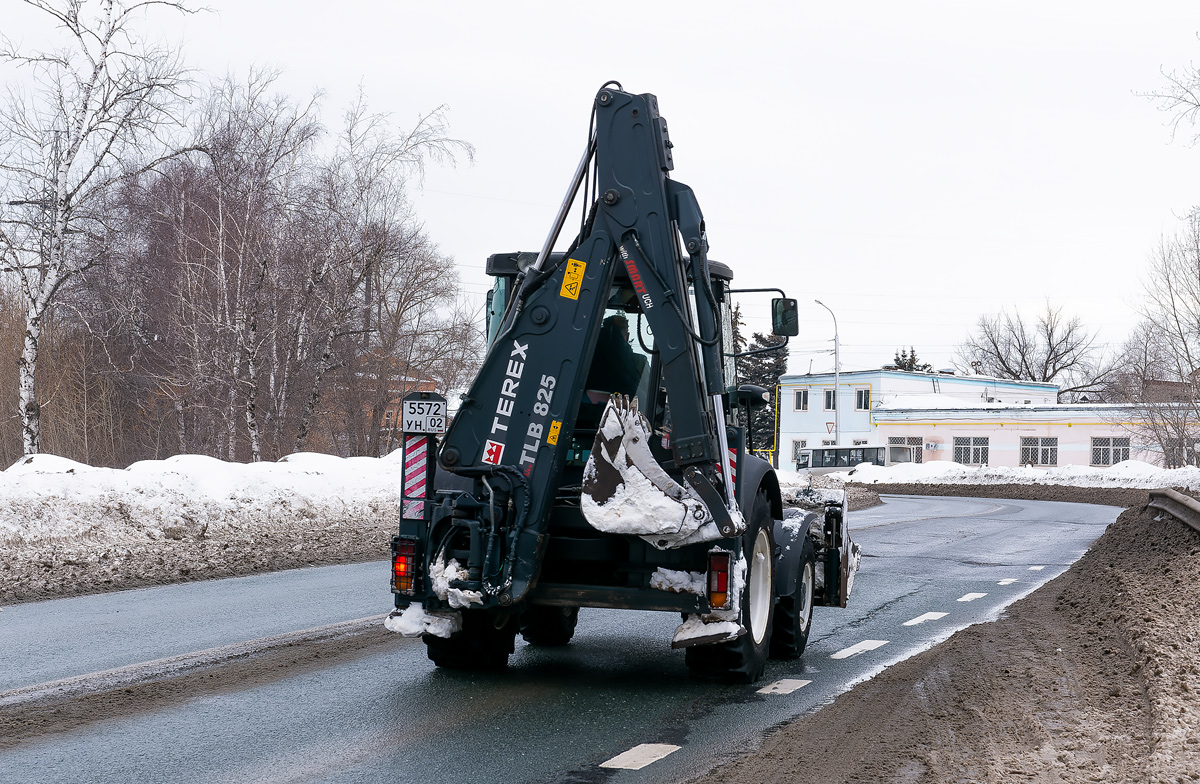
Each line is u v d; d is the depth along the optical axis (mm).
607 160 6852
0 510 13922
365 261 31391
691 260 6805
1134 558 13195
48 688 6719
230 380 28750
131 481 16328
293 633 8766
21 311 30719
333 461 21891
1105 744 5453
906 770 5023
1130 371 72625
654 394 7219
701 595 6609
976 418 59594
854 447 57375
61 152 24672
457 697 6719
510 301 6941
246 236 29500
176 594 10922
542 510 6754
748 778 4930
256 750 5438
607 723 6105
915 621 10344
